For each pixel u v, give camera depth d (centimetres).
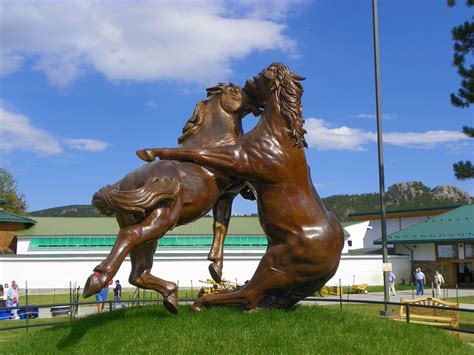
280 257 649
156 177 634
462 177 1273
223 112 748
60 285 2622
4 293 2188
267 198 666
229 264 2811
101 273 577
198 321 616
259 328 589
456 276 3125
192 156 666
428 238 3144
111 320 673
